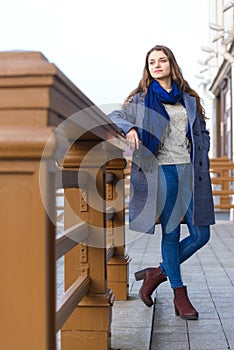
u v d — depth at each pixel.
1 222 1.15
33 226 1.14
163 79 3.07
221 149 17.69
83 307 2.44
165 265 3.19
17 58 1.19
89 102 1.51
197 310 3.34
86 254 2.48
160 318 3.16
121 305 3.43
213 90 18.53
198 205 3.01
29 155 1.11
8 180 1.14
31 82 1.14
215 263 5.22
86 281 2.39
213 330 2.91
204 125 3.13
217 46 15.46
